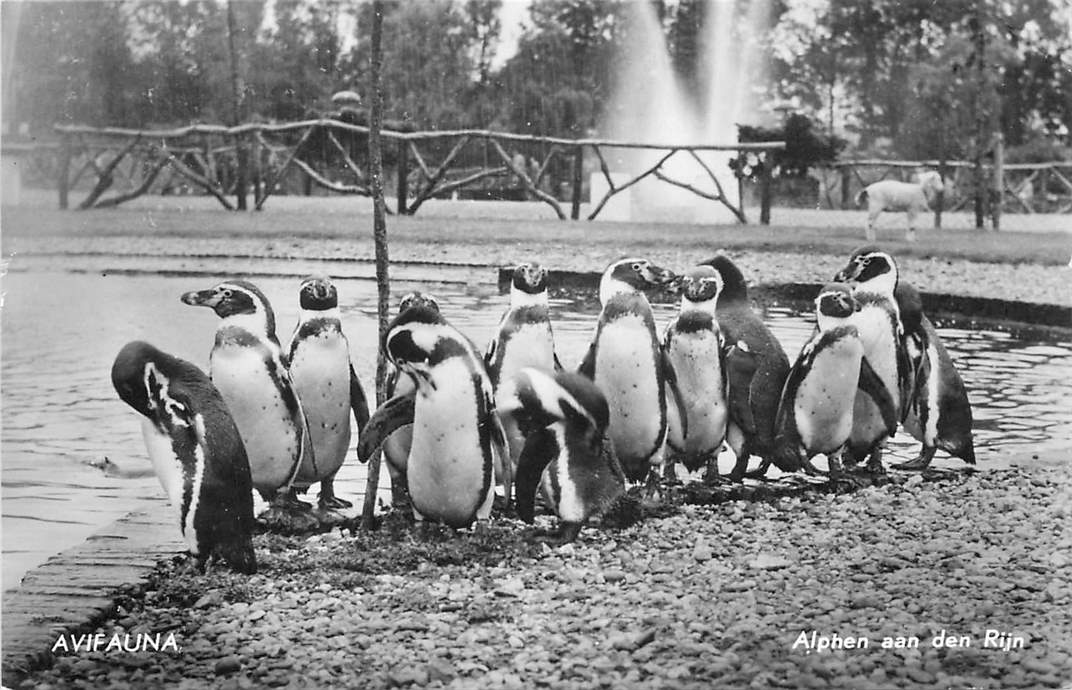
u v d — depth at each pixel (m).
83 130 14.29
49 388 7.09
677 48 14.62
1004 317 9.12
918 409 5.70
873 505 5.19
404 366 4.42
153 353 4.19
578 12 14.75
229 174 15.52
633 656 3.63
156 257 11.16
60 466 5.64
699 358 5.09
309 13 15.50
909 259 10.79
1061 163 14.66
